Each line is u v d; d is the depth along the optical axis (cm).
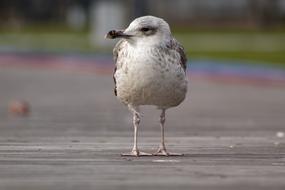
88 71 3334
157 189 806
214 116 1744
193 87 2588
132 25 984
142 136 1361
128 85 998
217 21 7588
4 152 1112
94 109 1909
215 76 2938
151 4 7344
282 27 7000
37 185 830
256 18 7319
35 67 3588
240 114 1784
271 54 3872
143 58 979
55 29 7394
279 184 831
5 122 1625
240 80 2814
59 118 1705
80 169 936
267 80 2748
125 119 1683
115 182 846
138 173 905
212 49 4306
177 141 1276
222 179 862
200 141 1276
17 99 2172
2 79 2919
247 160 1021
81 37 5712
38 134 1395
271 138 1327
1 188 814
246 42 4909
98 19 4541
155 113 1812
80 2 8238
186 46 4572
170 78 989
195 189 805
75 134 1395
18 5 8838
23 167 953
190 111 1855
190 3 7675
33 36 5997
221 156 1065
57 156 1062
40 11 8900
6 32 6800
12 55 4084
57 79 2920
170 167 952
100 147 1178
